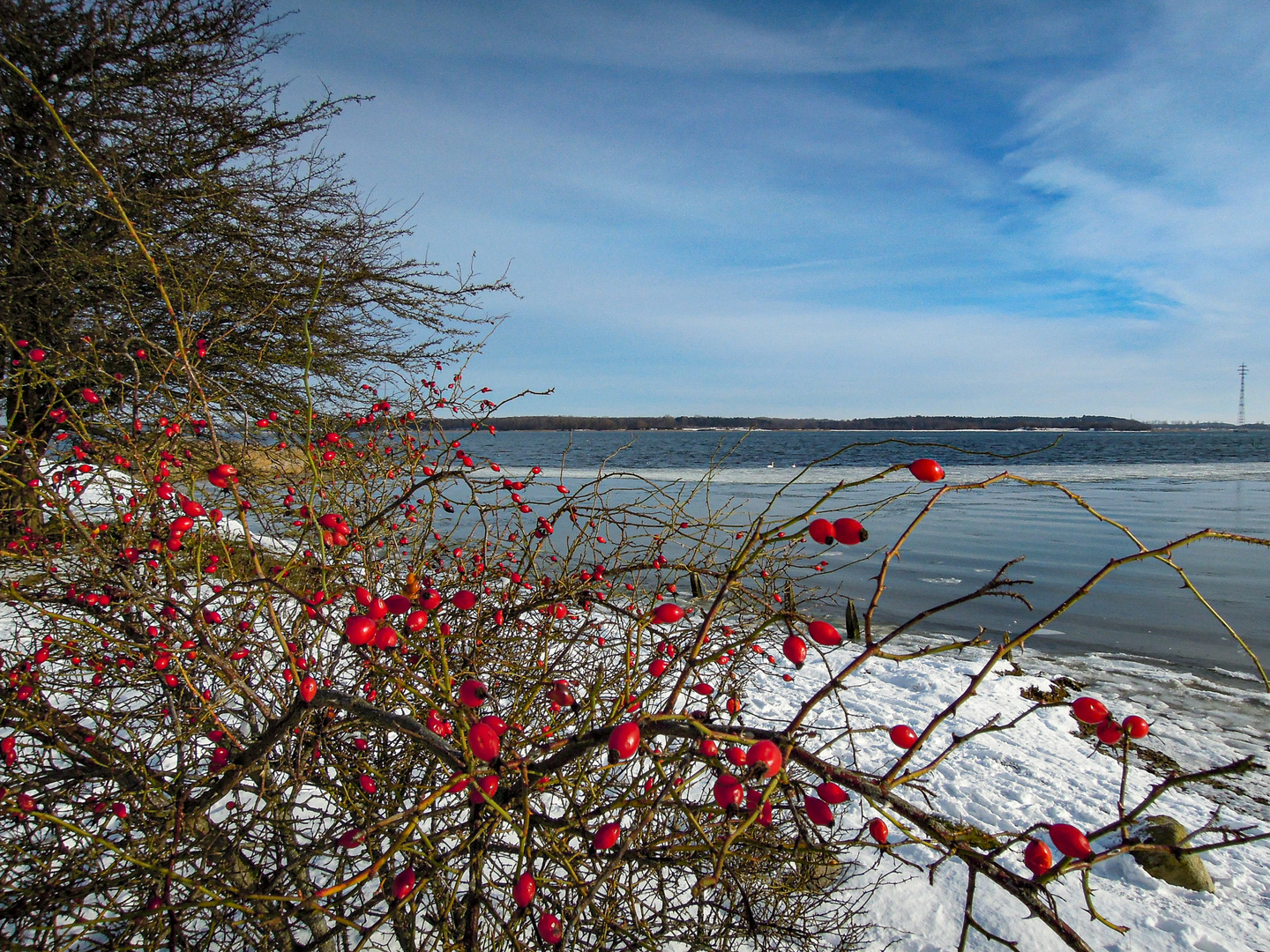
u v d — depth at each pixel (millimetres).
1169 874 3490
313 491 1869
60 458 2193
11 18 5434
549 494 11555
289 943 1859
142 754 1962
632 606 2527
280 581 1872
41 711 1844
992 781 4469
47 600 1946
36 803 1783
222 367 5492
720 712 2258
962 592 10344
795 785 1213
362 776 1916
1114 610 9578
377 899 1592
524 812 1245
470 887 1466
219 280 5449
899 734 1261
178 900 1754
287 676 1940
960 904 2943
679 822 2062
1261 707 6297
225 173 6297
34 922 1547
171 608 1778
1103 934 2988
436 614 1883
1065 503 21219
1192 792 4676
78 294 5266
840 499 19719
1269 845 3975
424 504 2613
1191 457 49125
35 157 5816
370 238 7059
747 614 3021
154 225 5723
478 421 2873
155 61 6109
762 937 2193
